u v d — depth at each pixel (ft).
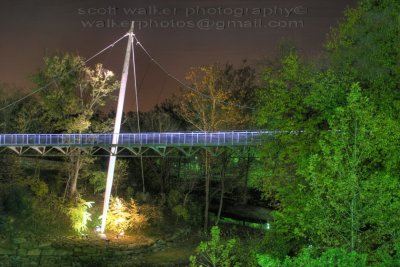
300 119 86.12
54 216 148.25
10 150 158.81
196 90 172.65
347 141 60.95
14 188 151.33
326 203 62.49
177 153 172.04
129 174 195.52
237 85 183.42
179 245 155.33
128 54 153.48
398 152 67.97
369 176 66.23
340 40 86.89
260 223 168.14
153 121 196.03
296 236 80.02
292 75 86.94
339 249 50.16
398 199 60.85
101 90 159.74
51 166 184.96
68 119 159.84
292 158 84.48
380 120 65.72
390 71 82.38
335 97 80.84
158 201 179.52
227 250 71.56
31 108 177.17
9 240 131.85
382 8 85.30
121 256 139.44
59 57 165.07
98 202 169.89
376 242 62.23
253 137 139.54
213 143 144.46
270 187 89.71
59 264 129.90
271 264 51.52
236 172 186.19
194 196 194.08
